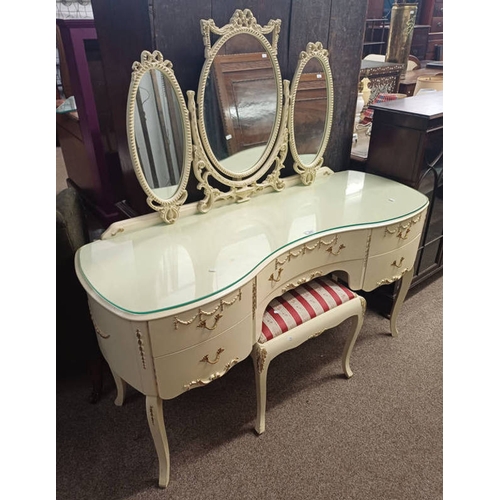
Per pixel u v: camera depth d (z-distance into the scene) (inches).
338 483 55.7
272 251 54.8
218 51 55.1
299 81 65.8
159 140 55.1
